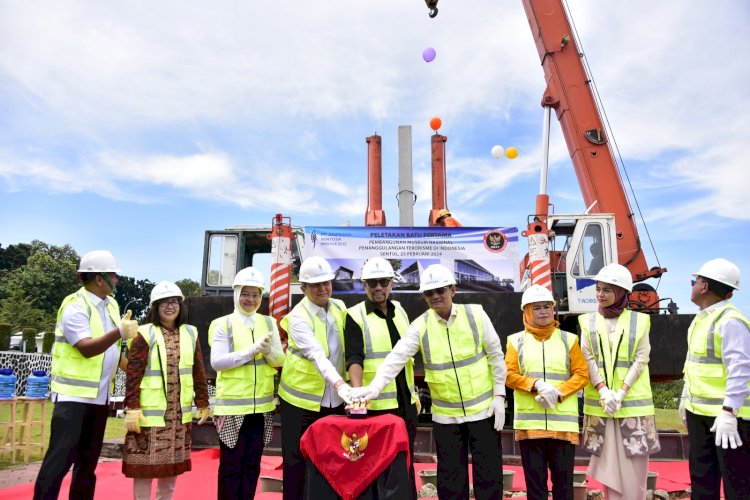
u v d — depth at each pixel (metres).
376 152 11.47
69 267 46.97
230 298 8.35
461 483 3.67
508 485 5.58
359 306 3.92
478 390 3.69
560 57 11.02
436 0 9.51
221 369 4.03
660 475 6.50
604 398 3.83
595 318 4.13
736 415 3.48
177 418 3.92
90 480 3.89
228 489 3.92
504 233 8.67
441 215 10.34
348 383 3.83
